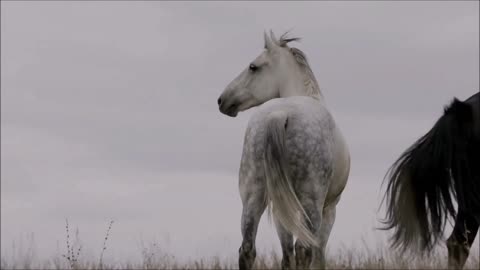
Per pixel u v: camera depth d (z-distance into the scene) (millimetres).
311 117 9633
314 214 9570
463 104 9727
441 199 9727
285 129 9539
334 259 11969
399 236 9836
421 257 9836
